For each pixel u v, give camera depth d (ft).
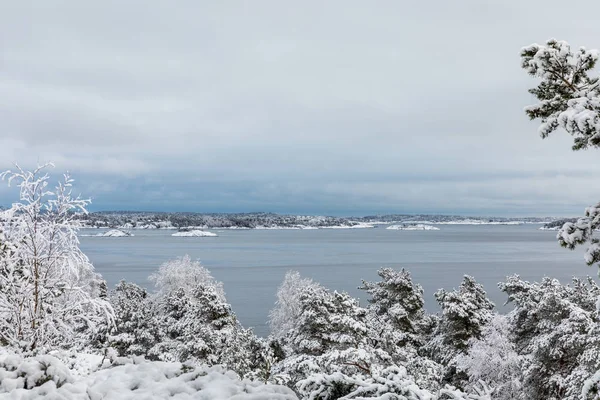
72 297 51.44
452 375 87.56
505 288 94.43
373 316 97.40
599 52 19.81
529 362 69.92
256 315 243.19
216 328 73.31
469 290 109.70
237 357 66.95
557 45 20.20
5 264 45.32
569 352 64.85
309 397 19.10
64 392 18.35
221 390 19.92
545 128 20.76
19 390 18.35
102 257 623.77
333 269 473.67
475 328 88.43
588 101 18.35
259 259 604.49
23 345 38.58
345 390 19.16
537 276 376.89
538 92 21.66
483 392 20.26
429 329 110.73
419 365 50.47
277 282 378.73
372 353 45.34
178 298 119.85
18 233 48.29
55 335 49.42
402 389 18.26
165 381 21.26
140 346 80.43
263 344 77.61
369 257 634.02
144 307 89.61
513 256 649.20
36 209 48.52
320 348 70.59
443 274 411.75
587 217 20.07
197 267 176.24
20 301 46.42
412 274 413.18
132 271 441.68
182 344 70.59
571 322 61.82
